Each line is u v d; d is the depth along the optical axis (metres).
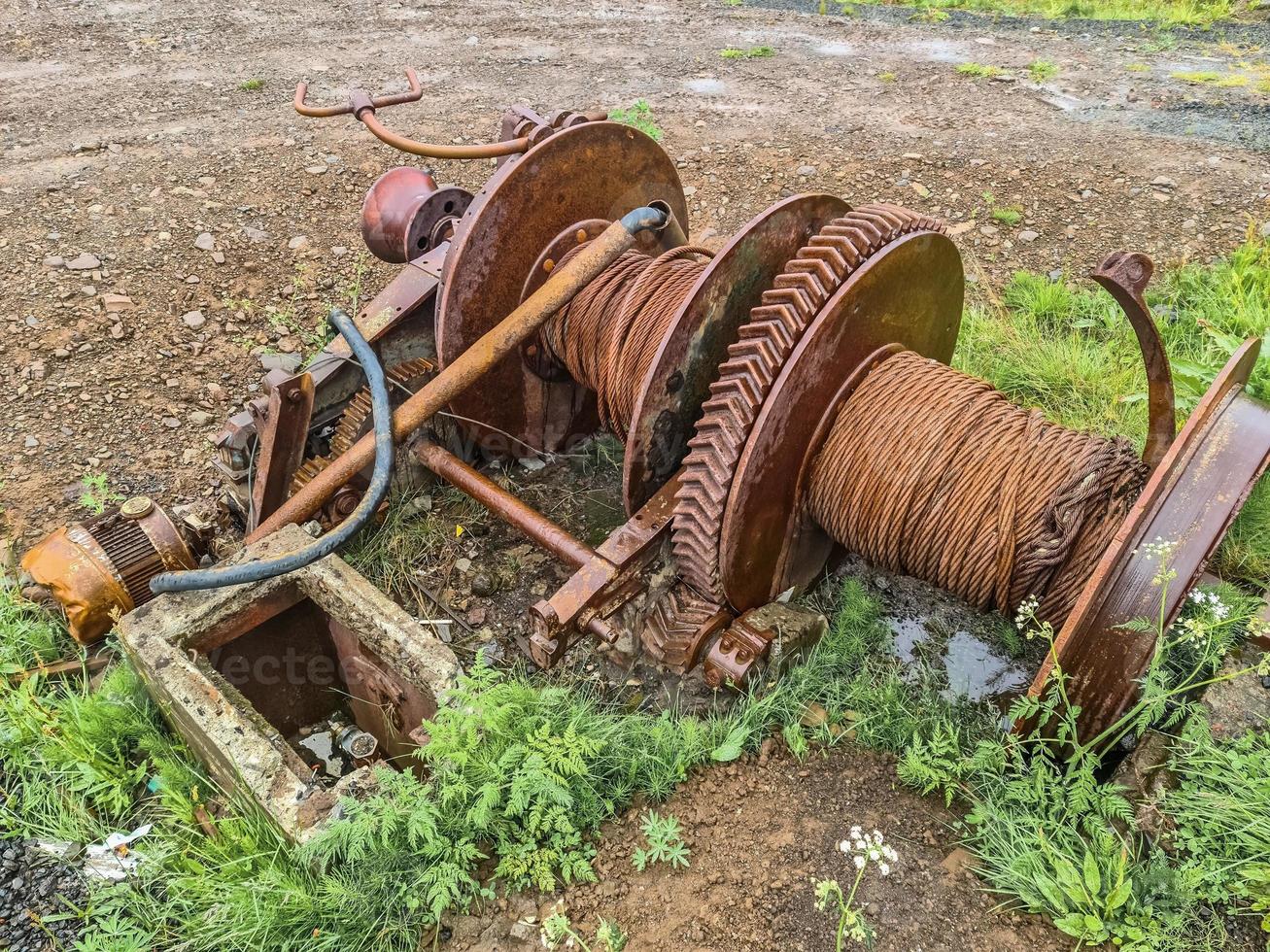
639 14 6.28
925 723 1.99
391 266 3.60
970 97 4.94
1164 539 1.65
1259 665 1.72
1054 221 3.83
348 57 5.29
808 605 2.37
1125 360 3.06
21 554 2.57
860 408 2.01
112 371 3.12
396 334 2.56
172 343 3.24
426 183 2.72
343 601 2.07
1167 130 4.49
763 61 5.44
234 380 3.18
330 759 2.34
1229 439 1.69
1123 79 5.20
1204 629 1.72
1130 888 1.55
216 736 1.82
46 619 2.34
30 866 1.90
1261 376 2.79
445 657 1.93
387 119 4.52
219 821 1.85
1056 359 3.05
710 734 1.98
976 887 1.69
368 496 2.15
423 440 2.52
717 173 4.14
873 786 1.89
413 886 1.69
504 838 1.75
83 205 3.69
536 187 2.39
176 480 2.84
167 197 3.77
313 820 1.71
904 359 2.08
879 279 1.94
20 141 4.14
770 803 1.86
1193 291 3.41
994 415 1.96
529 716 1.88
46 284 3.32
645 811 1.86
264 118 4.45
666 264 2.38
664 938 1.65
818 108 4.77
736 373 1.88
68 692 2.12
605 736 1.92
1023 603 1.83
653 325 2.27
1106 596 1.67
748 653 2.02
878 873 1.72
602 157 2.48
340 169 4.04
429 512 2.70
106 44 5.27
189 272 3.46
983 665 2.26
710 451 1.93
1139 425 2.78
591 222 2.53
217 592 2.06
